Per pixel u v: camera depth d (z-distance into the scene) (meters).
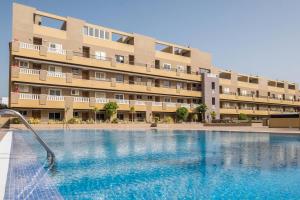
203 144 16.39
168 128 32.75
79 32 35.34
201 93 49.16
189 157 11.37
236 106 58.03
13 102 28.08
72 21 34.75
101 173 8.25
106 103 35.03
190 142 17.69
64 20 34.12
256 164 9.64
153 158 11.14
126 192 6.27
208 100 49.19
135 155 11.96
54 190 6.09
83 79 34.34
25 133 21.73
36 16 33.50
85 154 12.20
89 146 15.33
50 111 31.92
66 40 34.00
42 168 8.45
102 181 7.27
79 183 6.98
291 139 18.86
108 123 33.19
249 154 12.12
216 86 50.88
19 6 30.45
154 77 43.34
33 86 31.09
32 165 8.57
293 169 8.70
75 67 34.41
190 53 49.56
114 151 13.30
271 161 10.24
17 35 30.03
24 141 15.53
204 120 45.81
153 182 7.19
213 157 11.37
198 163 9.91
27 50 29.70
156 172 8.41
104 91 37.09
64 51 32.84
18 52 29.08
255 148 14.21
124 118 39.12
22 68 29.11
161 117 43.81
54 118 32.25
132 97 40.91
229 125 36.16
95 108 33.94
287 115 28.75
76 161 10.27
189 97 48.03
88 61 34.94
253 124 36.56
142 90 40.53
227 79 55.75
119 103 37.16
